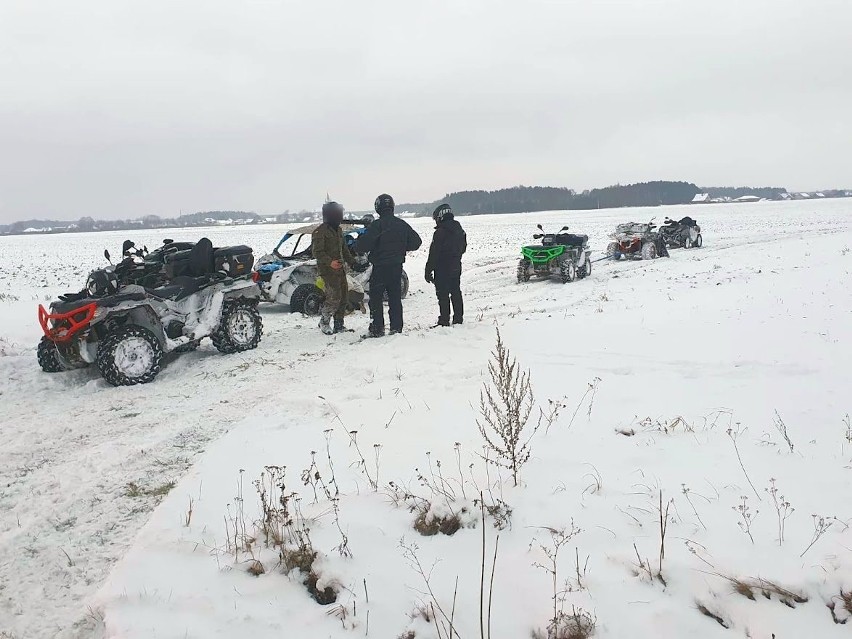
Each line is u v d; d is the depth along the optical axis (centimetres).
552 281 1608
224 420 529
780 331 755
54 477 420
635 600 250
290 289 1188
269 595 274
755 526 295
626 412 475
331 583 275
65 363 703
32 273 2605
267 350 820
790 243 2347
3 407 593
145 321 736
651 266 1841
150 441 482
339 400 551
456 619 248
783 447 391
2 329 998
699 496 330
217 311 782
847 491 326
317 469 397
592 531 301
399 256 845
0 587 294
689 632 235
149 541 319
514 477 349
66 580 298
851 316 817
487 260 2372
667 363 631
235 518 341
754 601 247
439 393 552
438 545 303
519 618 247
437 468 385
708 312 927
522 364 645
